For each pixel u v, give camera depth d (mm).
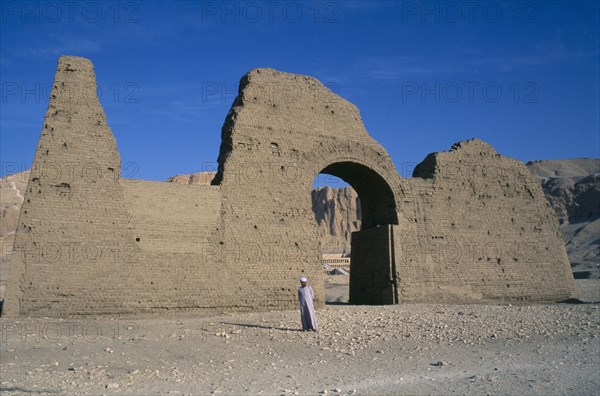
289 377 10414
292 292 23812
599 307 22469
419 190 28406
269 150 24688
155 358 12422
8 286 19078
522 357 12391
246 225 23406
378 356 12594
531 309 22344
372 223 29391
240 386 9656
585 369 10992
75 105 21469
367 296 28344
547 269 30516
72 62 21859
